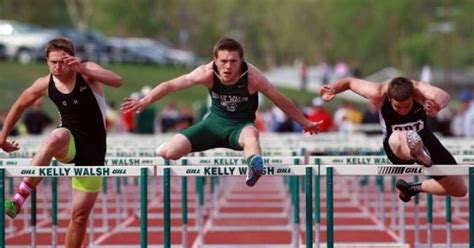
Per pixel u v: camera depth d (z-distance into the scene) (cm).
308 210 2459
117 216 4084
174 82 2594
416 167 2472
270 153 3522
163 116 8388
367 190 4856
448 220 2959
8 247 3597
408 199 2769
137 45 18675
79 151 2603
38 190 5941
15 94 12406
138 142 4647
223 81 2584
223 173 2461
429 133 2633
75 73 2584
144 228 2433
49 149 2550
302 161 2784
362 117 7644
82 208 2616
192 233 4078
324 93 2672
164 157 2603
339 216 4709
